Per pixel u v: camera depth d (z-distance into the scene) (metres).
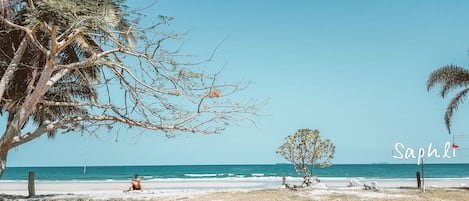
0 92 8.56
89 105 8.74
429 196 20.05
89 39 10.62
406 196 19.92
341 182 45.53
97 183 48.34
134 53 8.64
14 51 11.20
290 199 19.02
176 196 21.72
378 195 20.47
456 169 112.06
